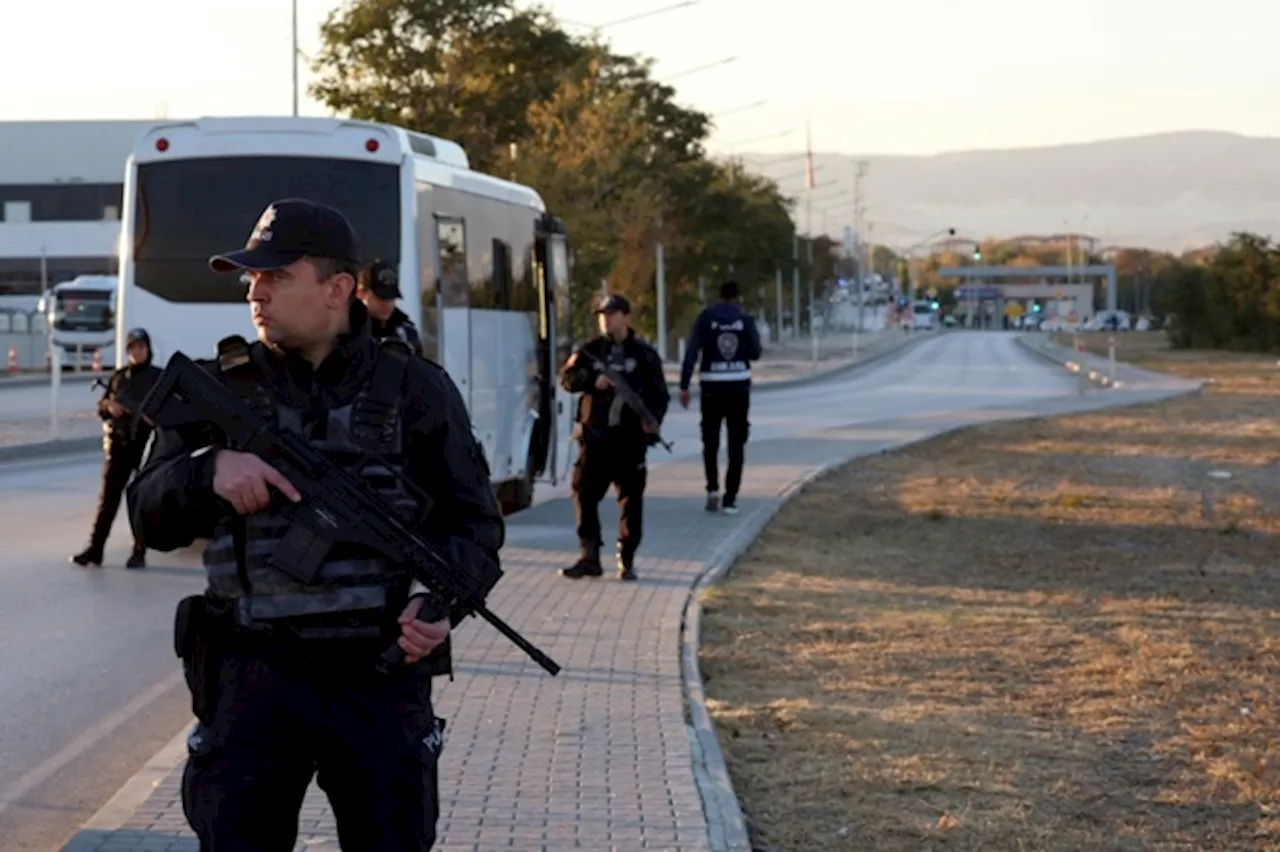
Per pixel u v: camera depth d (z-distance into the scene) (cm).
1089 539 1703
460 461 438
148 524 421
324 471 417
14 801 751
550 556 1450
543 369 2000
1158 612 1245
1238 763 798
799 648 1069
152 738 866
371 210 1524
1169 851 674
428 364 441
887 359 9225
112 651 1074
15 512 1820
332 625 419
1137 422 3453
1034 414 3669
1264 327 9375
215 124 1541
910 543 1641
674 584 1290
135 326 1544
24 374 5631
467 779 726
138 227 1542
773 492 2003
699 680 943
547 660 444
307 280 422
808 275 12562
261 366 424
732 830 663
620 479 1300
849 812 711
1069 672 1011
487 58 4378
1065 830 696
